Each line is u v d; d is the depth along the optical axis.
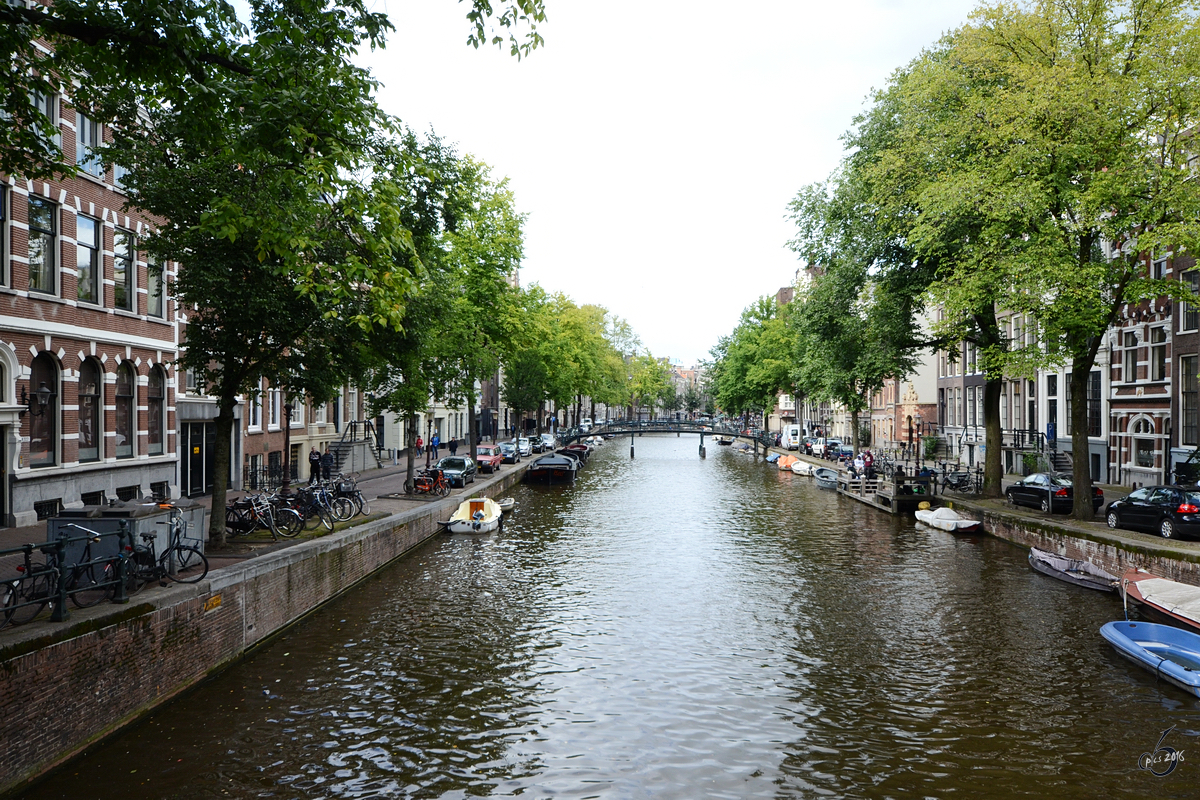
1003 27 20.34
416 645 13.48
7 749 7.75
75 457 19.38
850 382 31.17
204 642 11.35
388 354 17.59
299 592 14.73
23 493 17.52
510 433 84.88
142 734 9.58
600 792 8.45
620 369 89.12
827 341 29.39
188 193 12.88
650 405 139.75
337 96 9.57
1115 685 11.59
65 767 8.54
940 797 8.32
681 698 11.19
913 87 23.52
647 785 8.61
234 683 11.44
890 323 26.50
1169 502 17.78
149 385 23.22
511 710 10.69
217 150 11.71
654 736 9.89
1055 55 19.89
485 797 8.30
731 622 15.08
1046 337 19.84
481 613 15.61
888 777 8.79
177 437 24.58
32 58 9.46
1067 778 8.72
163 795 8.12
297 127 9.07
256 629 13.01
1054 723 10.23
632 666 12.54
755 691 11.45
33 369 18.27
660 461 64.44
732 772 8.92
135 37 8.48
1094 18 19.30
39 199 18.36
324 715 10.37
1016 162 19.52
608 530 26.50
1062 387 34.31
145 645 9.96
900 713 10.62
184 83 9.36
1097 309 18.66
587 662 12.71
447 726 10.13
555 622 15.03
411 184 18.36
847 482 37.00
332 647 13.28
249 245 13.55
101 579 10.50
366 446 40.12
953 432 46.91
